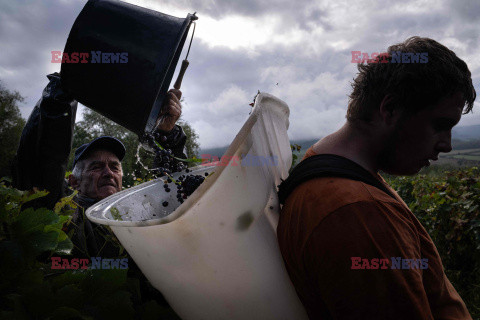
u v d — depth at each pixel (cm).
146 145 113
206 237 69
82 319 71
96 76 94
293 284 82
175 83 121
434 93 81
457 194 399
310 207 77
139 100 92
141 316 88
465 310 103
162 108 118
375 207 73
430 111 84
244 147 65
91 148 203
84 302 75
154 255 74
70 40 93
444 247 387
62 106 138
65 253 84
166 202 111
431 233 413
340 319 72
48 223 80
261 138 77
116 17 95
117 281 78
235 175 65
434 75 80
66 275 78
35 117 141
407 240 74
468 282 334
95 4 96
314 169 84
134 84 92
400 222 75
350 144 92
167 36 95
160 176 118
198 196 63
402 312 68
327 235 72
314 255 74
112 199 101
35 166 140
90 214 86
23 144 141
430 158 89
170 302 85
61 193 146
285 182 91
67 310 66
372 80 88
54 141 138
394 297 68
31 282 73
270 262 78
